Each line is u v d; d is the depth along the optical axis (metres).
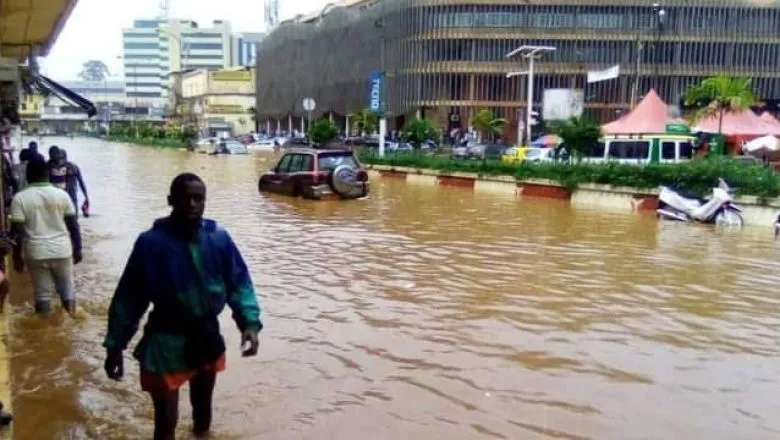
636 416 5.32
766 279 10.31
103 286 9.13
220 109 118.69
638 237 14.59
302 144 68.38
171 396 4.13
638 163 22.39
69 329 7.16
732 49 74.50
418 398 5.61
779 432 5.09
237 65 169.88
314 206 19.66
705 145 31.94
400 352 6.72
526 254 12.15
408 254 11.96
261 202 20.48
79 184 16.25
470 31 74.69
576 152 26.67
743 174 18.17
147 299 4.16
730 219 16.91
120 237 13.30
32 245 7.33
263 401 5.48
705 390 5.89
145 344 4.13
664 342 7.18
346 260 11.34
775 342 7.24
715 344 7.14
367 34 84.25
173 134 90.56
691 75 74.56
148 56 175.38
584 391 5.80
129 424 5.02
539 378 6.09
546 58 74.62
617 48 74.50
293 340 7.05
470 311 8.26
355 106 86.75
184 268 4.03
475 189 27.36
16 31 13.24
